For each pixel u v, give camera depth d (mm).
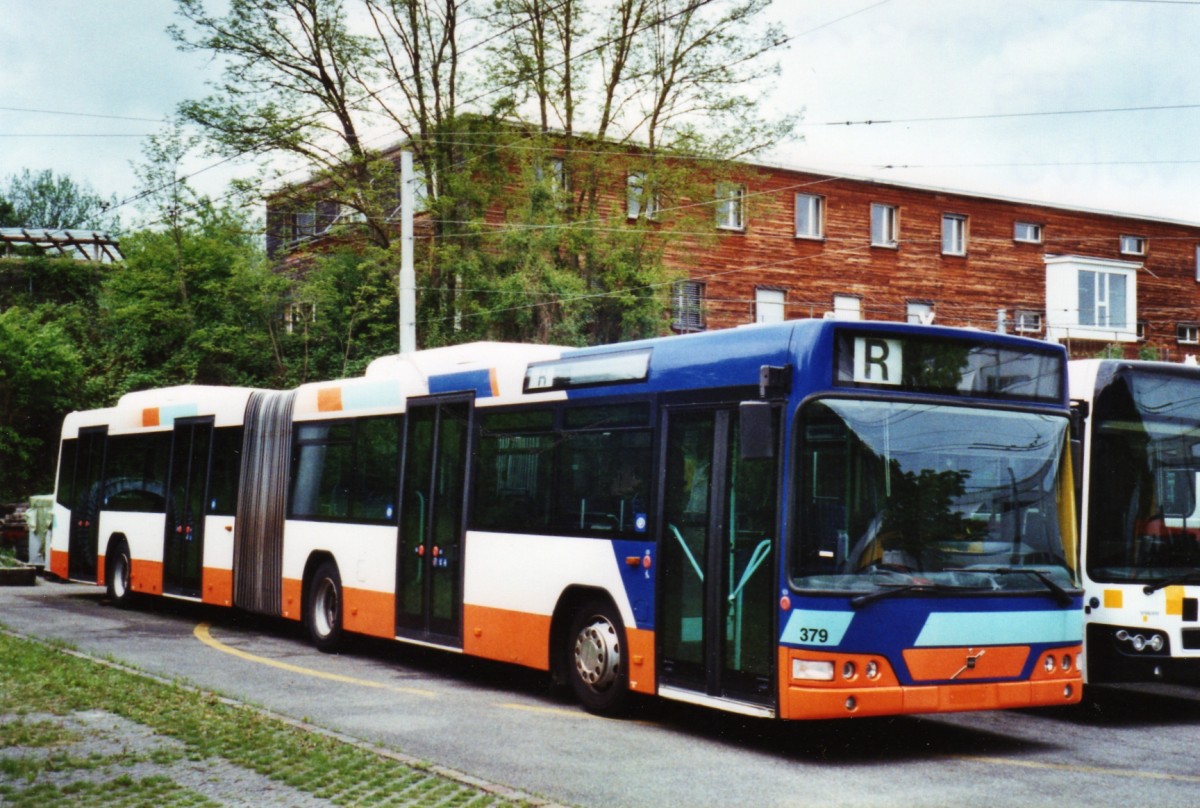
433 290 31469
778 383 9102
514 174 31656
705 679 9602
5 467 34500
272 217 33781
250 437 17188
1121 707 12281
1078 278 46625
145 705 10258
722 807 7566
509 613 11883
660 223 32125
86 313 39750
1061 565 9641
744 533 9359
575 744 9531
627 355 10859
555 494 11461
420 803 7281
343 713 10719
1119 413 11516
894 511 9078
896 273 44031
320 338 33781
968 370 9555
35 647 13688
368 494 14391
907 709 8867
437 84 30734
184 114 29703
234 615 19703
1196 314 50688
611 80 31078
